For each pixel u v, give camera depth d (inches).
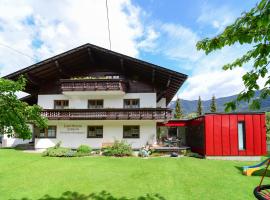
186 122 956.6
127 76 941.8
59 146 840.3
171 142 952.3
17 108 205.9
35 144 905.5
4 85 195.0
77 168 535.2
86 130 910.4
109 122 909.2
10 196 343.3
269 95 133.9
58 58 870.4
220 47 131.8
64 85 885.8
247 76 136.2
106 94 917.8
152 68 832.9
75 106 927.0
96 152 796.6
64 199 332.2
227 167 561.6
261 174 494.3
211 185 402.3
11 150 858.1
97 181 425.4
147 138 888.3
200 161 647.1
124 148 775.7
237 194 354.3
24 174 474.3
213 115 700.7
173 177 456.4
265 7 101.9
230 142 688.4
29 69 861.8
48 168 533.0
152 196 345.7
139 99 912.3
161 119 840.9
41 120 231.3
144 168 541.3
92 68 974.4
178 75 813.2
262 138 681.6
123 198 337.1
